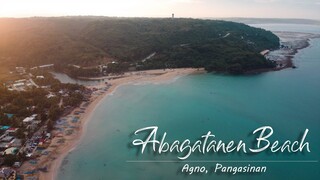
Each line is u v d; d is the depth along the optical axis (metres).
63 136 147.62
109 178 115.69
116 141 143.25
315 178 117.69
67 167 122.38
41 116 162.88
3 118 155.38
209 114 178.00
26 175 115.62
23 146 136.25
